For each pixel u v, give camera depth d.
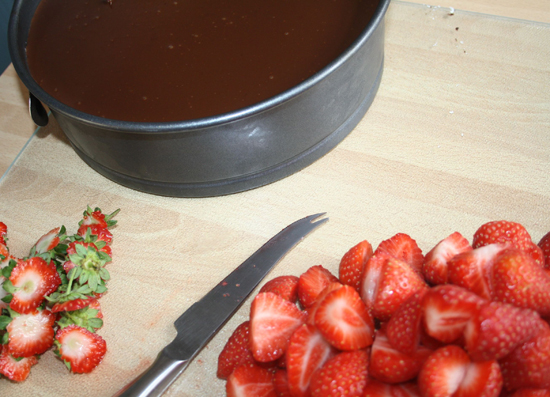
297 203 0.48
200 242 0.47
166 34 0.51
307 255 0.45
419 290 0.37
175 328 0.42
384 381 0.37
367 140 0.50
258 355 0.38
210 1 0.53
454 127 0.50
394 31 0.56
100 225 0.46
